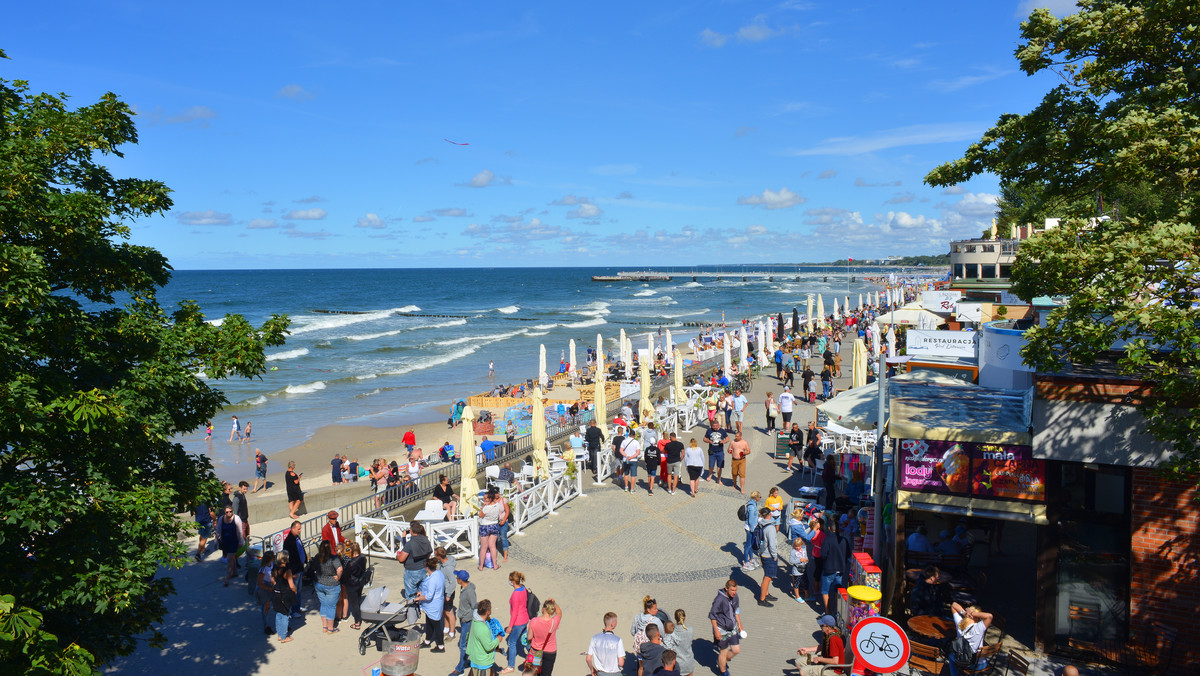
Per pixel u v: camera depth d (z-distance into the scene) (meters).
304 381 51.19
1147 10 9.69
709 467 20.33
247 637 11.43
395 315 117.44
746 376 33.44
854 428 15.50
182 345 8.97
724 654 9.85
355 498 20.44
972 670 9.21
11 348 6.78
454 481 18.83
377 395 46.09
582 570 13.82
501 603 12.31
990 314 23.08
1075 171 11.12
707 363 40.09
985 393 12.42
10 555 7.16
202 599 13.02
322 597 11.54
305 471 27.92
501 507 14.19
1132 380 9.27
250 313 121.12
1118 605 9.84
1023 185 11.95
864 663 8.67
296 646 11.13
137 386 8.18
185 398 9.45
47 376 7.28
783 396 24.41
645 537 15.51
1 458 7.46
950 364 16.05
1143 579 9.55
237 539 13.98
